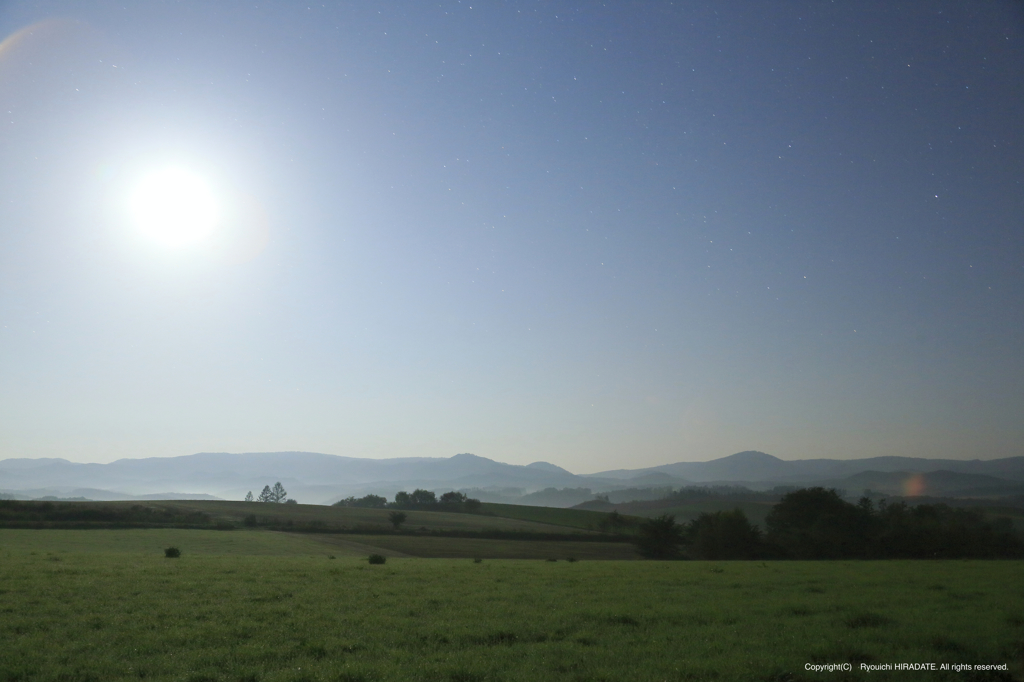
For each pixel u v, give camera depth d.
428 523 130.75
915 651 15.24
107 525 86.69
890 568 37.56
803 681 13.16
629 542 113.00
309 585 26.31
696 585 27.64
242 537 82.75
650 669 13.75
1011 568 37.28
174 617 18.78
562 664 14.16
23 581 24.95
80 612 19.34
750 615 19.83
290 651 15.16
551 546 101.69
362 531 107.69
